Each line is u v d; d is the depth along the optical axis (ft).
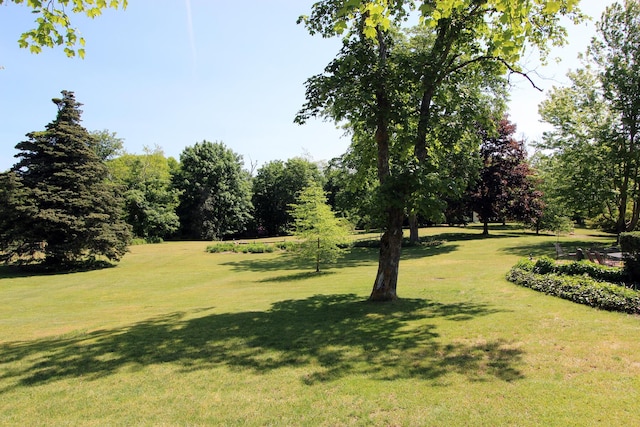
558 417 12.20
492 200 99.40
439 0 16.85
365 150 39.47
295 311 32.14
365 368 17.56
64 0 18.80
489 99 53.62
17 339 28.07
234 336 24.67
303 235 70.13
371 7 15.06
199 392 15.97
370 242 109.91
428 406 13.47
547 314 25.11
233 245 123.03
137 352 22.21
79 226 84.58
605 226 114.42
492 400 13.60
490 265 60.44
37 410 14.96
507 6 16.63
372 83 31.55
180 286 63.41
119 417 14.06
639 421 11.70
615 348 18.03
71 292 60.18
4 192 80.28
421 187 29.40
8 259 83.20
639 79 69.62
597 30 75.10
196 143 196.85
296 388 15.79
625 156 71.61
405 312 28.96
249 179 240.32
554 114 80.43
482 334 21.66
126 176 176.96
